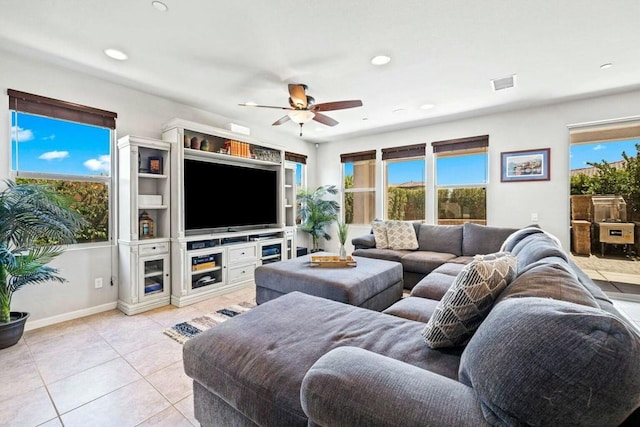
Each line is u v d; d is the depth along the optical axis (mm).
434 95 3689
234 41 2479
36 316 2787
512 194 4344
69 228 2523
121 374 2023
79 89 3041
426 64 2885
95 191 3211
